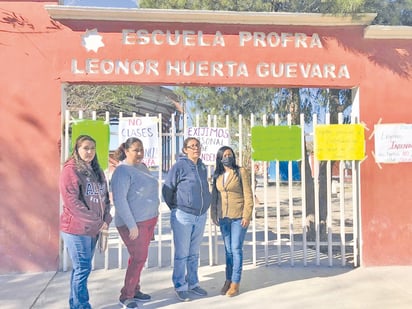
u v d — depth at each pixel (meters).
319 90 9.24
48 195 6.09
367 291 5.40
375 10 7.32
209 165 6.41
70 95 13.32
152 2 8.33
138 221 4.78
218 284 5.67
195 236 5.20
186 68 6.35
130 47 6.27
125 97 15.22
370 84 6.56
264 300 5.08
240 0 7.98
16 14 6.14
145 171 4.94
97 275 6.01
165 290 5.43
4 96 6.07
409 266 6.47
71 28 6.20
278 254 6.55
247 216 5.08
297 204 16.05
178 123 14.62
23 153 6.07
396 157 6.52
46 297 5.13
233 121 9.59
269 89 9.41
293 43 6.50
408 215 6.50
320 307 4.86
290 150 6.48
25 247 6.04
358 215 6.57
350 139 6.46
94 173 4.45
